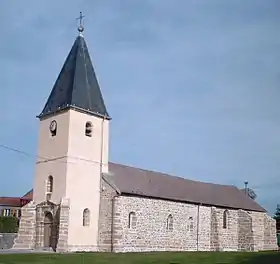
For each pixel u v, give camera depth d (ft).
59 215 103.45
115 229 106.22
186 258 85.76
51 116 113.29
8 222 173.78
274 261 77.61
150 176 128.98
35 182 112.98
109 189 110.32
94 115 114.11
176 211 123.65
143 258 84.94
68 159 106.42
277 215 221.46
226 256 90.53
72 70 114.73
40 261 76.23
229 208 141.90
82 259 80.84
